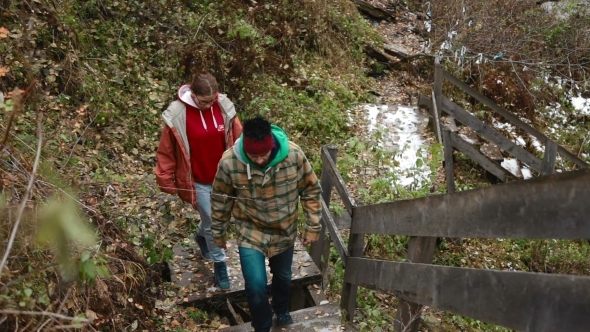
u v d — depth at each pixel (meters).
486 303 2.28
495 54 11.03
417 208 2.92
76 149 5.27
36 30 5.82
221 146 3.89
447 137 7.37
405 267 3.05
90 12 7.01
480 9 11.81
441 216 2.67
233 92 7.77
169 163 3.87
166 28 7.71
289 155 3.22
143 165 5.96
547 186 1.92
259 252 3.47
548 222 1.94
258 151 3.01
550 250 7.23
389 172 6.69
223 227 3.54
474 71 10.71
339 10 10.55
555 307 1.88
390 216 3.27
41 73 5.77
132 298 3.63
